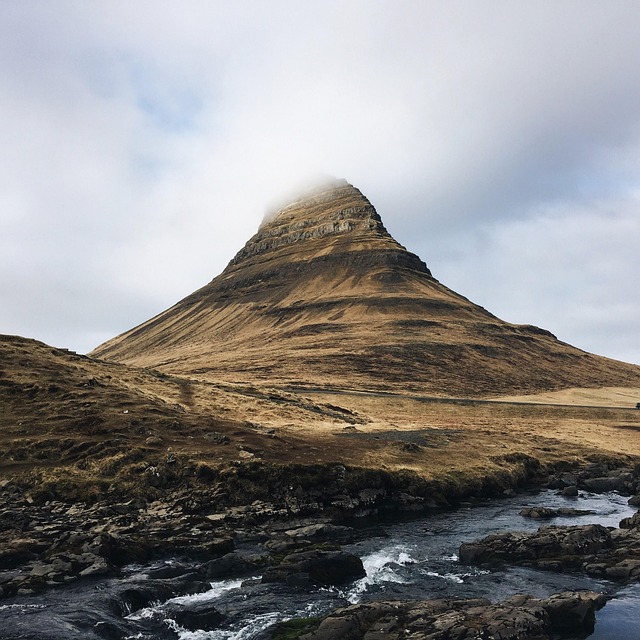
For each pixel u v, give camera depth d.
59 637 22.83
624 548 35.44
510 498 57.16
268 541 38.12
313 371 172.25
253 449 53.56
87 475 45.81
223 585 30.64
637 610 26.80
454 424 100.81
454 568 33.88
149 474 46.38
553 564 33.31
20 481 44.38
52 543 34.00
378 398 129.38
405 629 23.14
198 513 42.41
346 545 38.97
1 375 65.50
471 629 22.61
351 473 50.38
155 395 75.06
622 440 94.44
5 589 27.41
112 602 26.62
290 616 26.47
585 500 56.72
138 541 35.25
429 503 51.91
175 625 25.31
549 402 153.50
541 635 23.02
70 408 59.03
